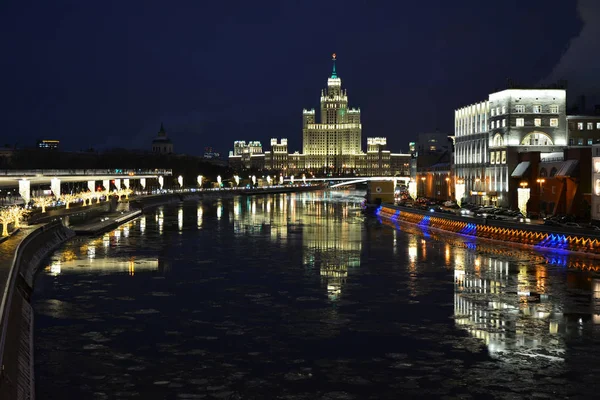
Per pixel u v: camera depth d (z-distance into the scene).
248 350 52.50
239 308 65.88
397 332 57.50
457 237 125.12
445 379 46.44
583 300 68.62
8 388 37.91
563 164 136.50
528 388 44.72
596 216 121.94
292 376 47.00
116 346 53.06
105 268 87.00
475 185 188.25
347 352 52.12
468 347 53.28
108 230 132.75
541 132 166.12
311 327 59.06
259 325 59.69
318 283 78.75
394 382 45.91
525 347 53.19
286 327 59.06
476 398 43.25
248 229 144.00
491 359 50.38
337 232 137.25
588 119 168.75
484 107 181.75
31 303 66.31
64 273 82.81
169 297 70.44
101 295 70.75
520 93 166.38
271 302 68.62
